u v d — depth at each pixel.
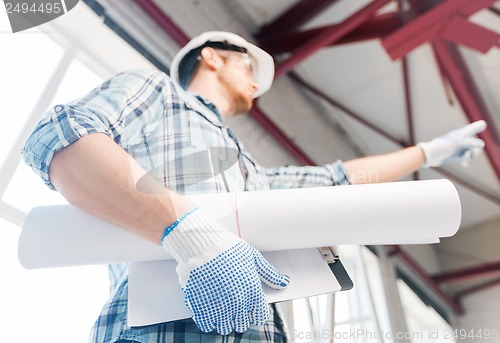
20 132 1.23
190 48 0.78
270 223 0.43
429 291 4.30
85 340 1.09
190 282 0.38
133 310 0.40
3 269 1.07
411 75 2.73
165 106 0.52
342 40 2.20
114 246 0.42
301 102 2.92
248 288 0.38
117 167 0.38
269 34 2.43
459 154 0.90
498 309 4.37
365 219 0.43
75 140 0.38
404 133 3.11
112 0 1.63
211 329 0.38
